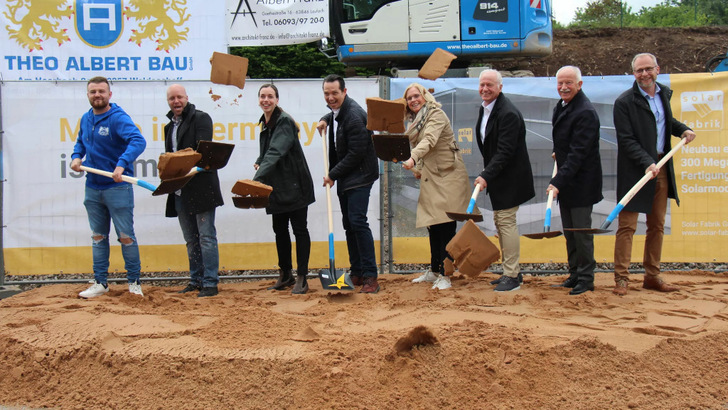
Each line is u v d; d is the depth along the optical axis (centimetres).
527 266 762
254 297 612
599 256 735
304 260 632
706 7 3147
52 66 911
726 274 720
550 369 384
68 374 411
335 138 650
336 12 1190
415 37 1181
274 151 605
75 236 712
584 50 1795
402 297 587
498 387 370
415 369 380
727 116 723
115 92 713
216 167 592
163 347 417
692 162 725
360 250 621
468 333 423
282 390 375
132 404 379
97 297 611
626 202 561
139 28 916
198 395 379
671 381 391
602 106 730
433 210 626
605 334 440
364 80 727
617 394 372
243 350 408
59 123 708
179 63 923
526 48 1186
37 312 532
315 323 482
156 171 720
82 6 909
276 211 618
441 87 731
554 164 683
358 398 365
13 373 420
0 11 900
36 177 708
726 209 725
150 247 720
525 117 730
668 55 1770
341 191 633
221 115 720
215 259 635
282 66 1570
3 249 707
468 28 1182
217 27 920
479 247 551
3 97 704
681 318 497
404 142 554
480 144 629
